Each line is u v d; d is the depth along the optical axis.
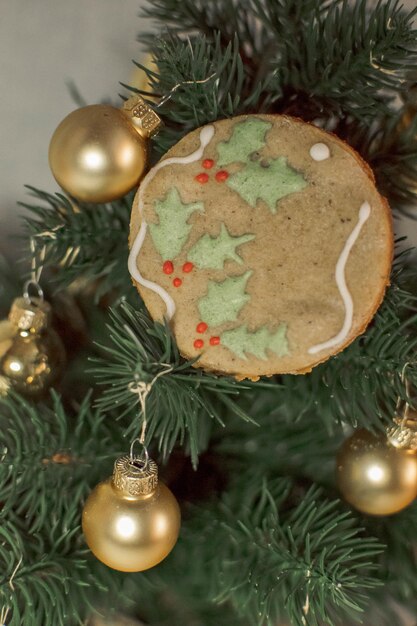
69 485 0.32
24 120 0.44
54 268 0.38
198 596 0.33
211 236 0.29
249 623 0.33
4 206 0.45
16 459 0.31
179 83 0.30
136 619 0.33
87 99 0.44
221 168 0.29
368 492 0.32
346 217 0.28
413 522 0.34
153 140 0.32
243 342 0.29
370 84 0.30
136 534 0.29
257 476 0.35
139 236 0.30
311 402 0.33
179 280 0.29
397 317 0.31
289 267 0.28
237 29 0.33
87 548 0.32
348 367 0.31
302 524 0.32
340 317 0.28
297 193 0.28
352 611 0.32
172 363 0.29
